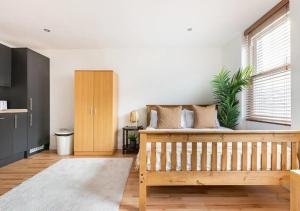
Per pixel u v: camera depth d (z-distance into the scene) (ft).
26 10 8.52
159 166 6.36
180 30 10.98
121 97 14.38
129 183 8.15
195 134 6.16
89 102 12.84
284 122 8.18
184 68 14.29
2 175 9.01
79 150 12.76
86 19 9.48
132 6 8.27
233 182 6.21
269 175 6.18
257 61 10.34
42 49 14.35
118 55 14.35
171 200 6.74
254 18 9.52
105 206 6.26
